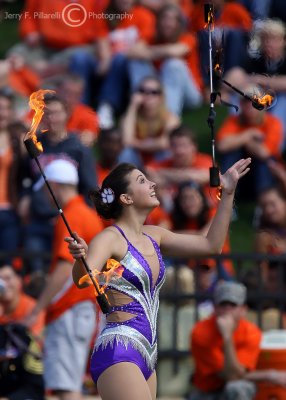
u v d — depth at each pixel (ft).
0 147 113.39
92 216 85.40
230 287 91.86
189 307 100.99
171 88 137.08
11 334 85.61
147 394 61.62
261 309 100.99
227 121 127.13
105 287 63.21
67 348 85.05
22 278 100.42
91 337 87.20
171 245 65.77
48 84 123.34
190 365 98.89
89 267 60.95
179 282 100.27
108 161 115.75
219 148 125.49
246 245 124.16
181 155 115.75
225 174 65.16
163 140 124.06
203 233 106.73
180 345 100.12
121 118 135.13
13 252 100.68
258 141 125.29
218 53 66.03
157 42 137.90
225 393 91.15
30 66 137.90
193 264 101.30
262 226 111.24
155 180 113.39
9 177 113.09
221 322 91.45
